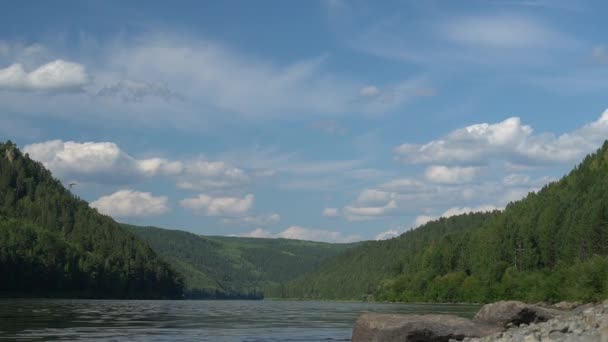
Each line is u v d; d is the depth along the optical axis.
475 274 192.25
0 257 177.88
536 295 135.12
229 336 43.09
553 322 27.77
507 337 26.22
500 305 36.59
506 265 179.25
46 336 39.06
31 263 188.50
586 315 27.59
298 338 42.28
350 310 116.56
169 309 104.00
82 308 95.19
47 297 189.88
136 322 58.00
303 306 160.50
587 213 152.88
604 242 141.12
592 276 112.00
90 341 36.22
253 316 79.81
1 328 45.03
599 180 182.25
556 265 154.75
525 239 178.12
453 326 33.25
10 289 180.12
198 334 44.19
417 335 33.09
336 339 41.56
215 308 120.25
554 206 180.25
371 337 34.34
